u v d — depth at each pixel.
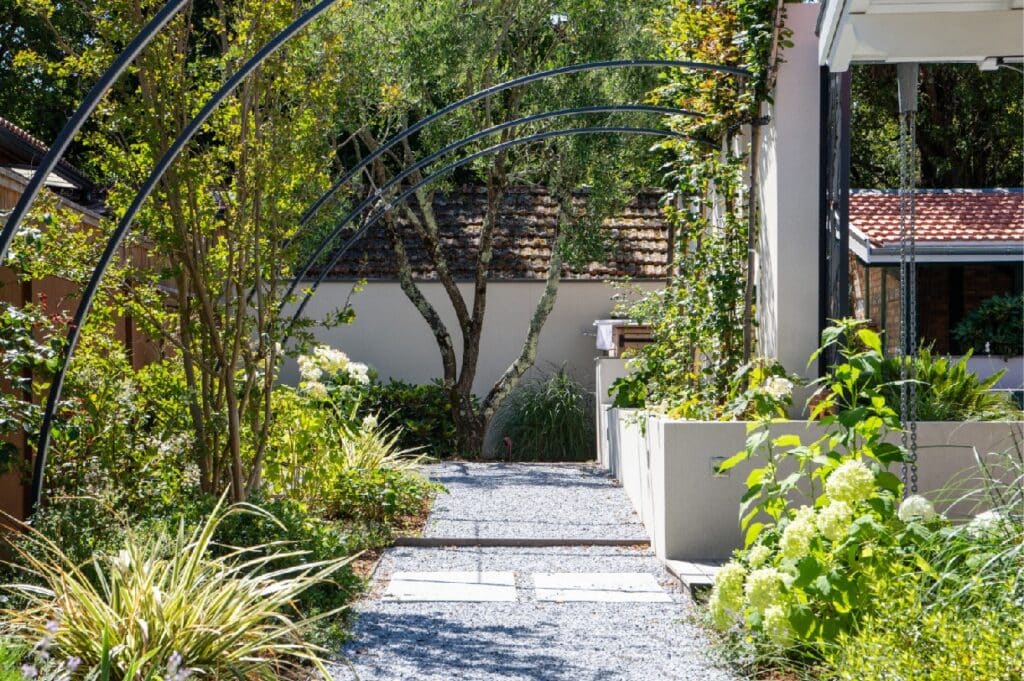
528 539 9.41
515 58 16.59
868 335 6.44
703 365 11.10
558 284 18.25
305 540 7.22
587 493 12.45
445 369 18.09
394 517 10.45
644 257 19.92
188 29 8.12
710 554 8.19
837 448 7.95
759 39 8.69
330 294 19.58
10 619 5.08
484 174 18.31
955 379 8.53
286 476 9.70
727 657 5.70
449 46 15.11
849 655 4.55
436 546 9.44
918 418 8.15
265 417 8.76
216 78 9.31
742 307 9.75
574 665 5.75
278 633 5.13
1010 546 4.84
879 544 5.25
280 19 8.12
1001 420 7.95
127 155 8.05
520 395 18.41
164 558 6.49
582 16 15.61
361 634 6.46
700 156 10.76
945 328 20.09
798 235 8.78
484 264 17.97
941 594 4.61
